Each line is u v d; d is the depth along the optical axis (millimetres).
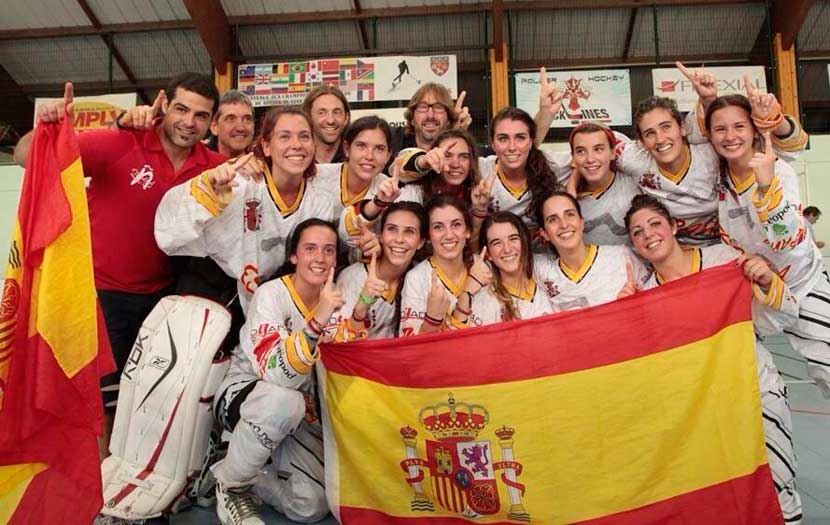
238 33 10484
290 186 2900
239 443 2436
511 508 2277
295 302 2689
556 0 9977
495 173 3039
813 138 9688
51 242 2180
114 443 2494
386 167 3672
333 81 9930
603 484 2240
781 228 2408
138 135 2936
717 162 2957
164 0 10164
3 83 11273
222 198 2623
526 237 2822
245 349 2568
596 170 2990
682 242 3178
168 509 2578
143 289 3025
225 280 3023
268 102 10016
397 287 2918
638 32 10344
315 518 2691
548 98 3340
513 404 2297
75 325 2184
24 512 2084
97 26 10531
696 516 2199
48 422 2145
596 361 2287
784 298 2377
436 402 2355
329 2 10141
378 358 2432
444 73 9820
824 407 4379
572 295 2893
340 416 2465
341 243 3021
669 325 2295
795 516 2400
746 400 2244
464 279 2883
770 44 9820
